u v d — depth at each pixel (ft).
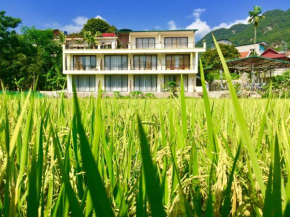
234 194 1.64
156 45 103.14
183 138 2.50
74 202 0.84
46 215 1.67
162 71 94.32
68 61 95.09
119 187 1.99
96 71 95.40
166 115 4.53
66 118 4.76
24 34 135.13
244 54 222.89
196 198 1.77
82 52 93.76
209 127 1.67
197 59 93.20
